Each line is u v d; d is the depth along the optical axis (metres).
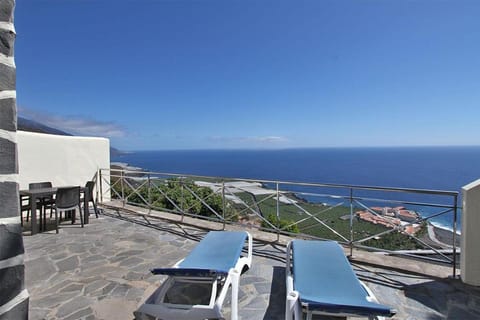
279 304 2.19
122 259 3.07
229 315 2.03
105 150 6.36
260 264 2.95
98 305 2.15
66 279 2.58
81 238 3.78
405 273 2.71
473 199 2.39
